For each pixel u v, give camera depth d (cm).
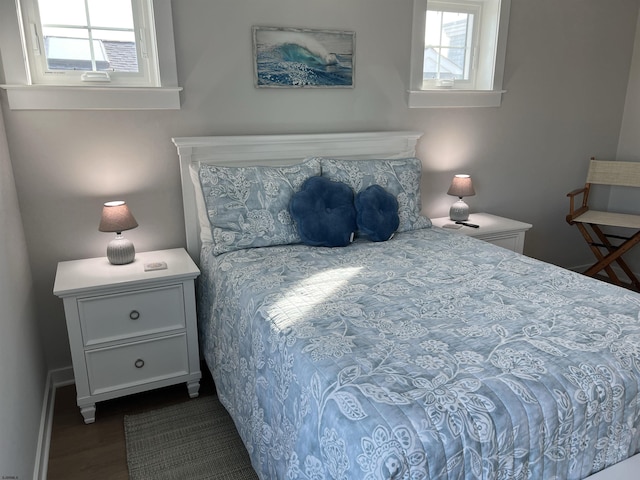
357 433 106
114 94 229
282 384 142
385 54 289
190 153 247
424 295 175
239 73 256
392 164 272
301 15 262
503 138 342
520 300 171
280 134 272
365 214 244
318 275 196
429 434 104
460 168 333
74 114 226
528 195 366
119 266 227
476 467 107
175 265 229
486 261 216
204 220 241
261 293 178
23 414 167
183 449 198
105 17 230
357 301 169
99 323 207
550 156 365
